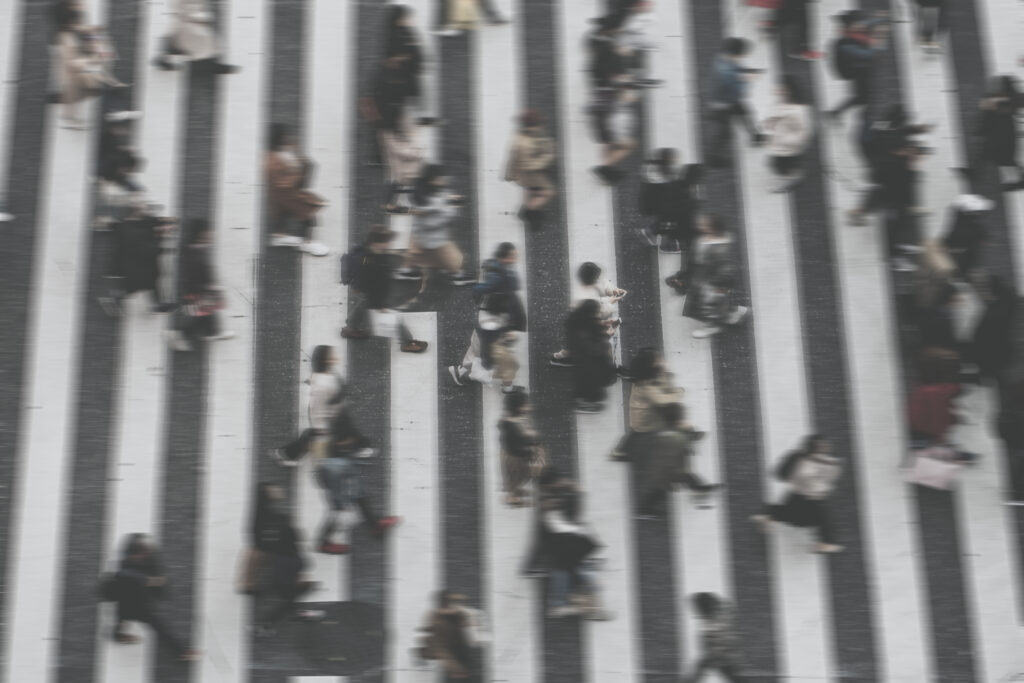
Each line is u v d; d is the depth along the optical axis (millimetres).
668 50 42500
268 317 37906
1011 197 40062
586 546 32281
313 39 42500
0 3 42844
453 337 37750
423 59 39844
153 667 33281
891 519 35344
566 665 33531
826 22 43125
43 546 34656
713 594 30906
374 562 34625
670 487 34281
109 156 37375
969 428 36531
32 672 33188
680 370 37312
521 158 37844
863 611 34281
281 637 33688
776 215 39656
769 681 33469
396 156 38500
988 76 42062
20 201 39500
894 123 37438
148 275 36031
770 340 37750
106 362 37125
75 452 35906
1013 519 35344
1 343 37281
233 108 41188
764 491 35750
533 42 42656
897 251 38594
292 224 38906
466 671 32281
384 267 35125
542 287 38562
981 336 35312
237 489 35562
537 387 37062
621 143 39438
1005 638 33906
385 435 36312
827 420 36688
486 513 35344
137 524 35031
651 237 39062
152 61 41844
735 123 41125
